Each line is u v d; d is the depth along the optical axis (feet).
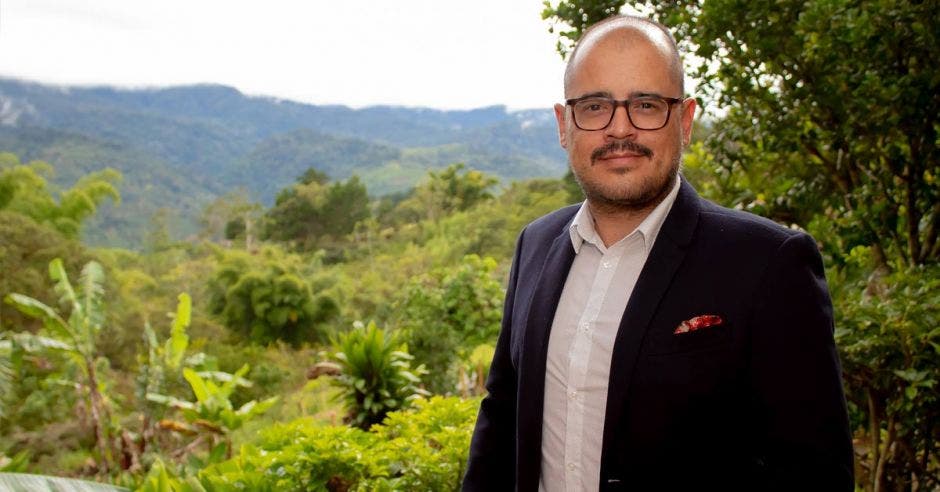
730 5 9.25
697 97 10.17
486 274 29.45
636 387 3.95
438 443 11.83
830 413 3.66
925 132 9.59
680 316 3.94
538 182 230.89
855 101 9.31
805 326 3.74
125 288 98.22
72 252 68.54
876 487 9.01
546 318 4.47
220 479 11.10
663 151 4.14
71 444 33.42
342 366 16.70
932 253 10.11
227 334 93.81
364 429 16.46
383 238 246.06
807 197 10.79
